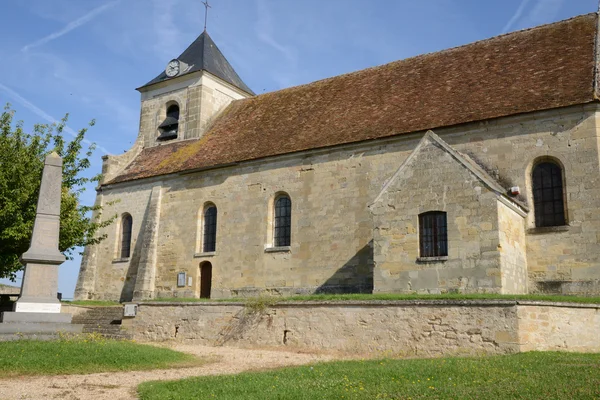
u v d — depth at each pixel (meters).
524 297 17.34
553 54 25.61
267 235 28.81
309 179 27.94
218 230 30.52
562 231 21.53
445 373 12.91
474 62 28.16
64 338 18.70
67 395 12.02
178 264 31.73
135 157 38.19
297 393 11.39
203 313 22.67
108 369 15.27
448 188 21.03
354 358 17.61
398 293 21.20
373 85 30.77
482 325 16.94
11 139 27.34
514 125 23.22
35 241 20.64
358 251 25.86
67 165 28.55
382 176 25.86
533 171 22.77
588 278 20.80
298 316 20.27
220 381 13.02
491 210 20.03
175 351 18.70
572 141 21.92
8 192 25.39
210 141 34.56
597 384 11.08
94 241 29.44
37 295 20.22
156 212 33.19
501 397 10.41
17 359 15.12
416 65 30.47
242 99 38.47
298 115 31.78
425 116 25.86
